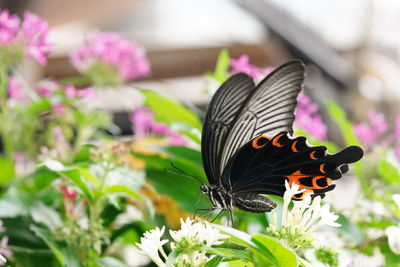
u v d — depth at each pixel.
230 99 0.55
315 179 0.54
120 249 0.65
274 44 1.45
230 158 0.56
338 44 1.51
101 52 0.71
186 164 0.62
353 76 1.41
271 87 0.54
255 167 0.55
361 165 0.65
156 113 0.69
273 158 0.55
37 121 0.69
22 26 0.66
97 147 0.60
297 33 1.45
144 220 0.62
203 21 1.49
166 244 0.61
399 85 1.42
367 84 1.41
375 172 0.65
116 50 0.71
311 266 0.49
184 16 1.51
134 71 0.72
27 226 0.61
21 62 0.68
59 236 0.58
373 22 1.47
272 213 0.51
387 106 1.38
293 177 0.55
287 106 0.55
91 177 0.57
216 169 0.56
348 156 0.53
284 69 0.54
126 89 0.79
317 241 0.52
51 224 0.59
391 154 0.65
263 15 1.44
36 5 0.98
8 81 0.69
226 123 0.55
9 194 0.60
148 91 0.66
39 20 0.66
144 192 0.63
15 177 0.68
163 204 0.63
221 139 0.55
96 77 0.71
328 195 0.63
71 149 0.68
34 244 0.61
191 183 0.61
